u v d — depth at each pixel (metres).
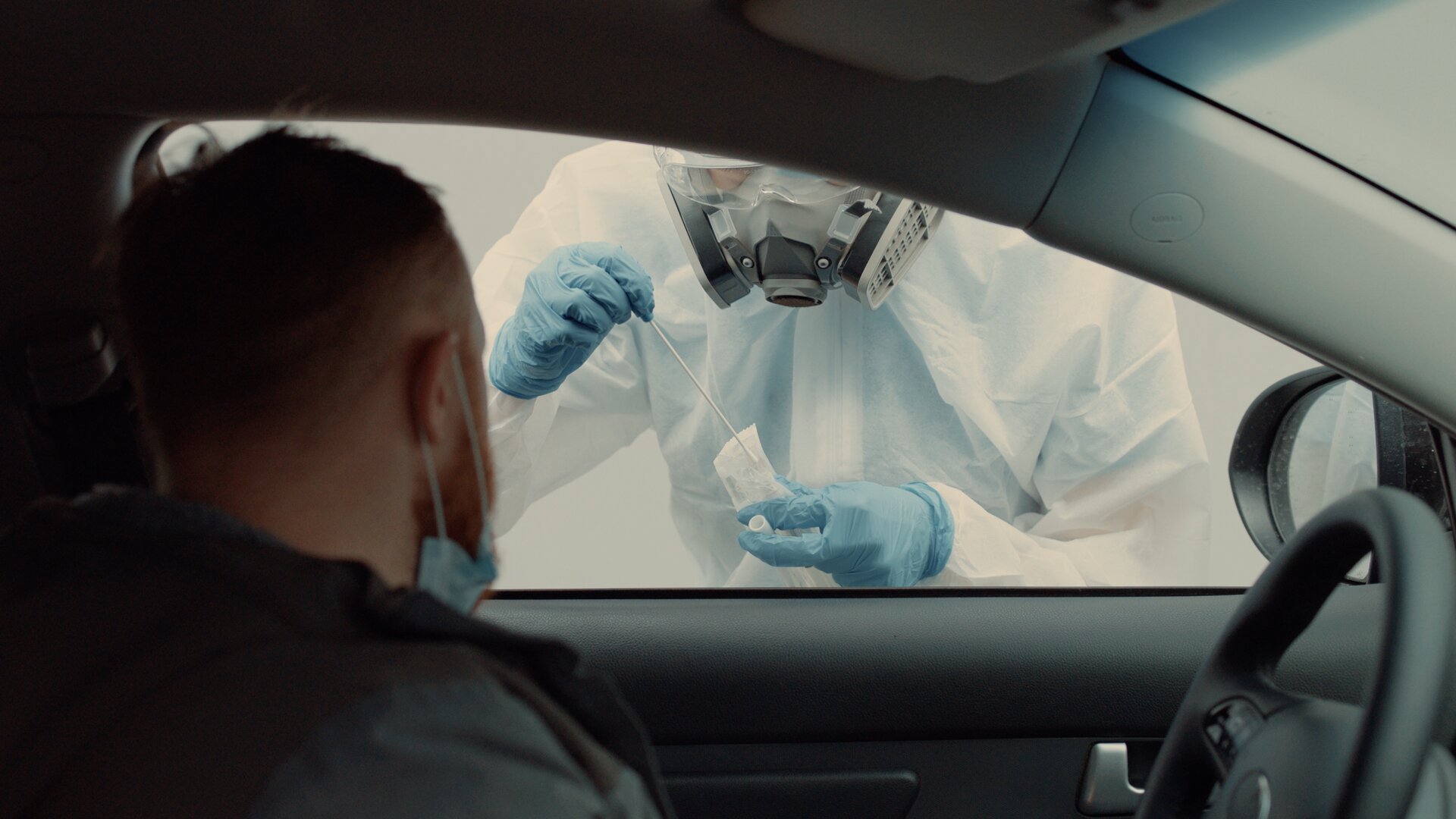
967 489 1.98
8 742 0.44
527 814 0.41
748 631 1.31
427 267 0.54
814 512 1.77
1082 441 1.90
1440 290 0.95
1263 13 0.89
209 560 0.47
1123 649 1.32
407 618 0.47
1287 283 0.97
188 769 0.40
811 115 0.92
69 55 0.91
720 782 1.32
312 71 0.92
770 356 2.00
